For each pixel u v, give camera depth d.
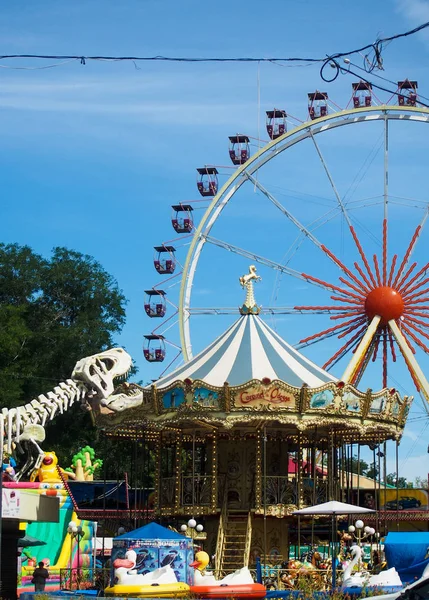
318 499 41.78
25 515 38.34
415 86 69.19
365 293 63.84
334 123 67.62
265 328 44.34
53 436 84.88
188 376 41.97
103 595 33.41
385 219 64.94
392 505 56.75
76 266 92.88
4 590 38.38
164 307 79.44
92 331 88.88
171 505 42.09
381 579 32.53
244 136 73.81
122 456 80.25
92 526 50.22
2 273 90.81
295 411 39.34
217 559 39.66
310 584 33.34
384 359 63.81
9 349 82.81
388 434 44.03
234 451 42.00
